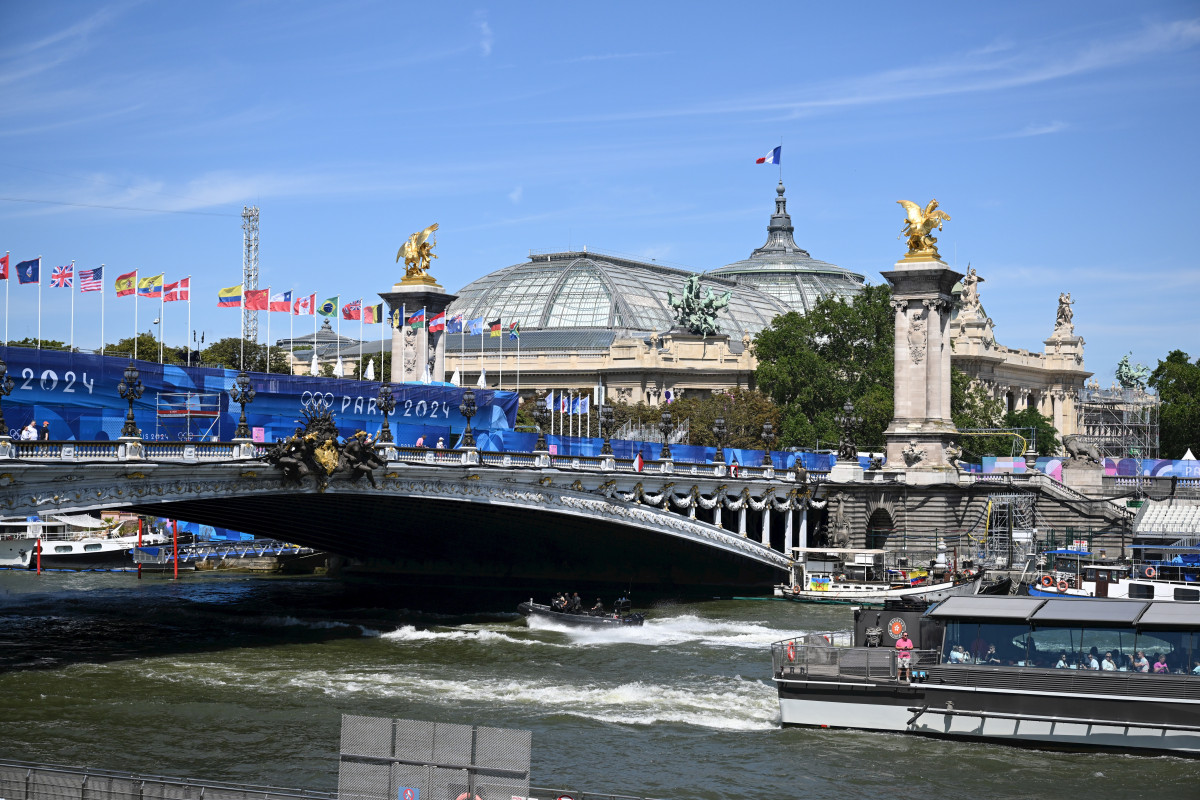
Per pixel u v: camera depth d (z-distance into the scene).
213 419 108.06
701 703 85.56
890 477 163.12
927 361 165.00
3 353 93.44
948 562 148.88
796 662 78.06
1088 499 159.00
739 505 149.75
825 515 175.50
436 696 87.25
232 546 182.50
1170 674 71.25
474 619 126.38
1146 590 109.38
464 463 112.81
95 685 88.44
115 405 100.62
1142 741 71.06
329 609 132.88
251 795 50.00
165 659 99.25
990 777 67.94
